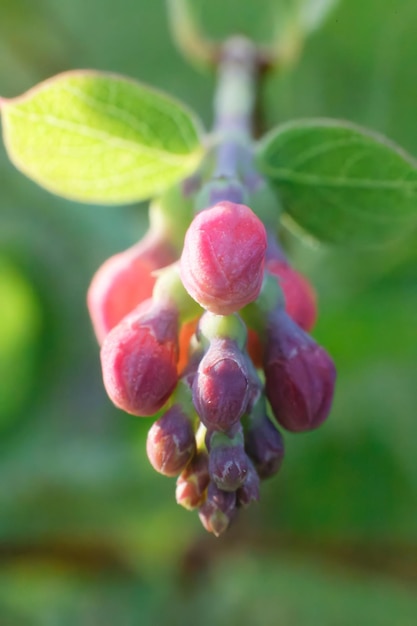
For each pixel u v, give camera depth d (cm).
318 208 42
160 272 40
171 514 64
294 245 54
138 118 42
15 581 64
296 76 60
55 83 41
